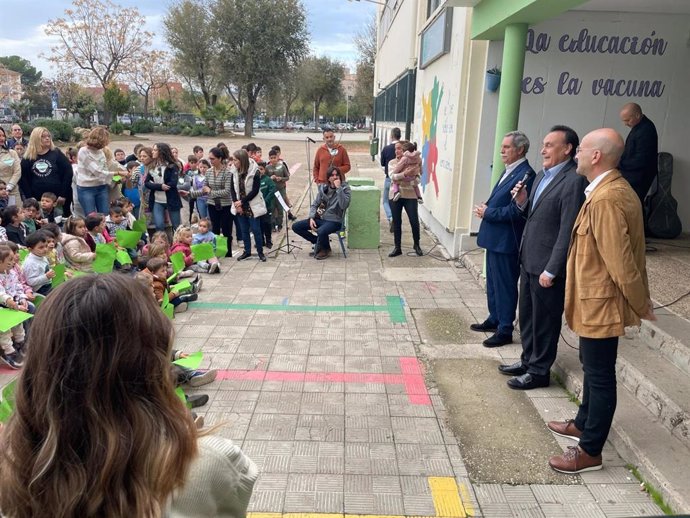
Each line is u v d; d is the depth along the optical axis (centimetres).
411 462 309
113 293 97
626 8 605
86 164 709
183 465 102
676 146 665
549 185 359
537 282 367
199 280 627
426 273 691
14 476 96
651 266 545
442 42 785
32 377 96
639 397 344
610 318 271
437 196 869
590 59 640
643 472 288
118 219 696
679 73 642
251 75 4056
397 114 1549
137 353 97
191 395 378
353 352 456
